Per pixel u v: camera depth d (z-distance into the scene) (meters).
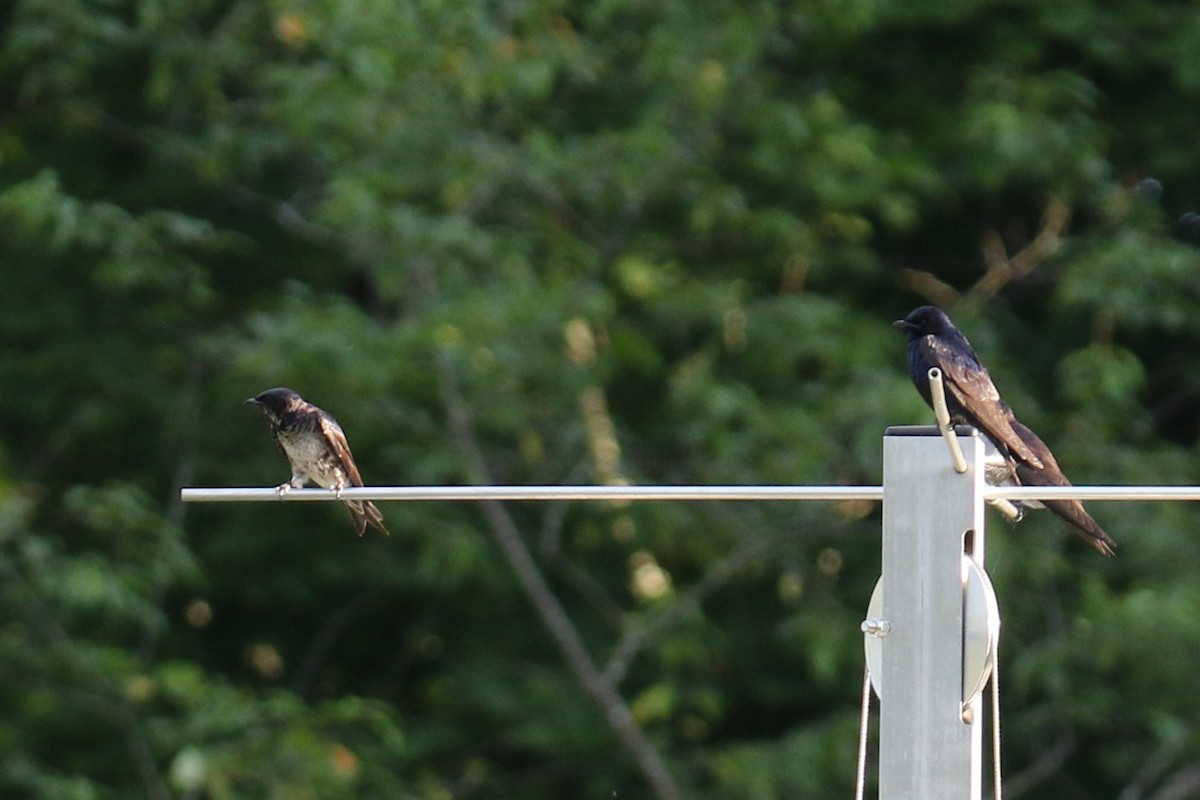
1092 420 15.87
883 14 16.64
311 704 17.22
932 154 17.30
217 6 17.19
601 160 15.90
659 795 15.46
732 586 16.95
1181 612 14.30
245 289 17.42
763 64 17.12
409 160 15.62
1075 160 16.23
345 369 14.70
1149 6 17.17
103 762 15.90
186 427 16.25
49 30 15.66
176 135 16.59
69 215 14.55
